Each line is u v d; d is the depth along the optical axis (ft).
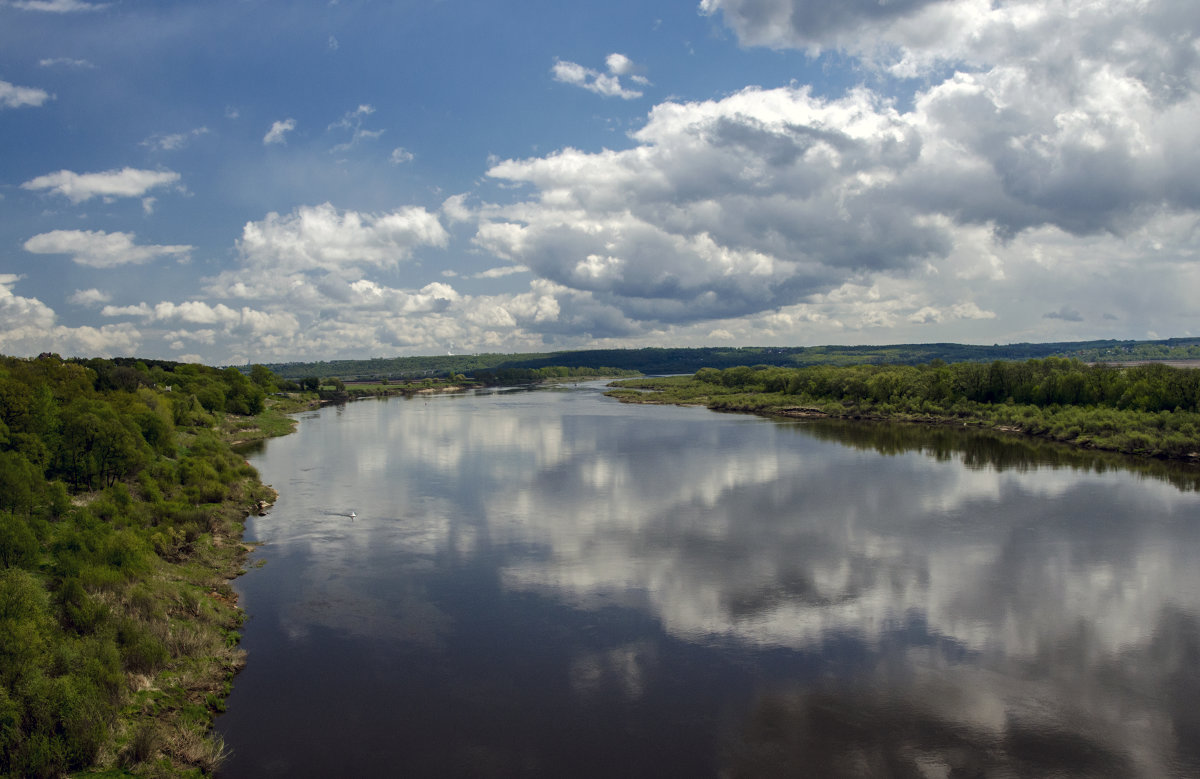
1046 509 156.46
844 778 64.34
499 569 118.52
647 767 65.87
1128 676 82.33
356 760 66.39
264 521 149.28
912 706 76.13
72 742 59.41
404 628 95.25
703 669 84.17
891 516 150.82
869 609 101.24
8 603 72.79
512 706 76.07
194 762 64.34
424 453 245.45
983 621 96.94
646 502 165.37
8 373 196.65
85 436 143.23
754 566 119.34
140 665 75.41
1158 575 114.01
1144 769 65.77
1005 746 69.10
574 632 94.17
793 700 77.41
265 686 79.71
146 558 101.35
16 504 108.06
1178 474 198.29
